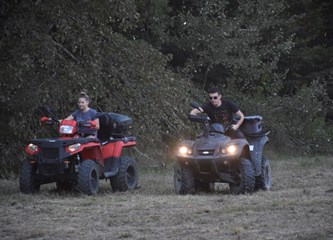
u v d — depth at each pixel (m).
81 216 19.59
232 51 49.00
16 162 32.44
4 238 16.42
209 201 22.36
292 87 58.22
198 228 17.11
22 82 30.73
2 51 31.95
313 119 53.34
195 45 47.50
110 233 16.80
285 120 50.03
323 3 63.00
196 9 51.28
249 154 25.83
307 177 32.81
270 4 49.88
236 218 18.47
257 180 26.59
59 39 35.34
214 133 25.45
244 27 52.28
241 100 48.66
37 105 31.34
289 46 49.94
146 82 35.75
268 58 52.28
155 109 35.72
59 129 25.88
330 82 59.12
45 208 21.33
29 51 31.34
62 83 32.38
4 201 23.33
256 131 26.47
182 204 21.66
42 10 32.09
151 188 28.33
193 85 45.31
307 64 59.44
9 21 31.70
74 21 33.59
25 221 18.89
